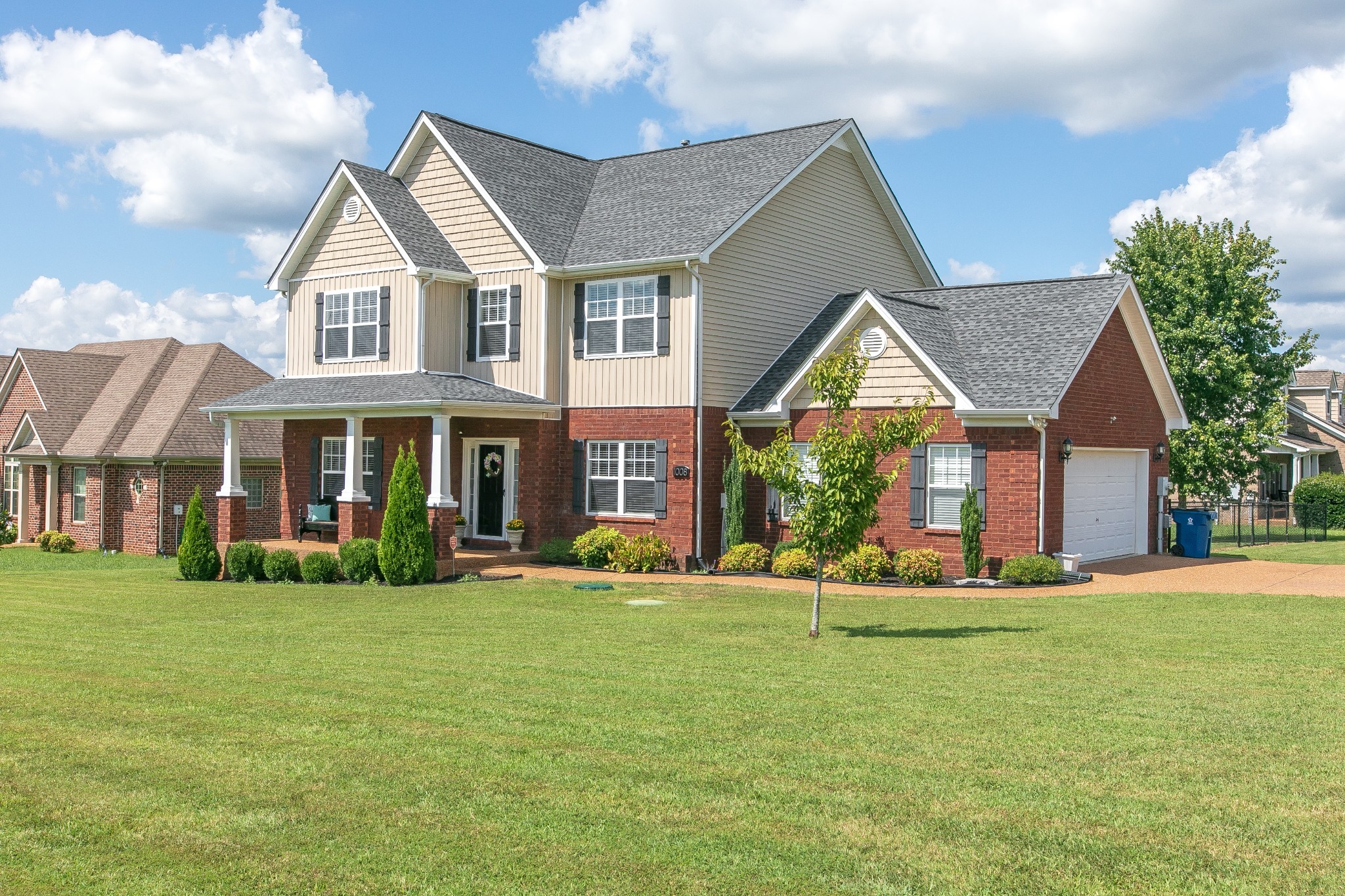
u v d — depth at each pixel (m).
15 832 6.86
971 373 21.08
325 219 26.45
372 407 22.14
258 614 16.98
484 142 26.36
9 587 21.33
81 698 10.44
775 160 25.11
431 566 20.64
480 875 6.16
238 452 25.02
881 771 7.85
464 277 24.67
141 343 38.25
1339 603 16.62
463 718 9.45
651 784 7.60
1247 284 32.06
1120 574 20.84
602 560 22.47
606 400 23.47
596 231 24.77
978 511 19.94
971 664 11.98
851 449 14.13
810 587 19.81
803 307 25.41
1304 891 5.89
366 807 7.21
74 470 34.31
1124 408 23.00
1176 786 7.50
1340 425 47.84
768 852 6.42
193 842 6.68
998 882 6.02
